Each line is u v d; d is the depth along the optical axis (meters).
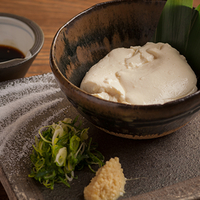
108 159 0.33
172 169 0.32
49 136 0.33
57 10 0.54
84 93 0.29
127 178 0.32
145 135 0.31
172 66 0.34
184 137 0.34
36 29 0.41
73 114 0.36
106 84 0.33
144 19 0.37
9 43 0.44
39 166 0.32
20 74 0.40
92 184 0.31
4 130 0.35
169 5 0.36
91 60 0.37
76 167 0.32
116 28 0.38
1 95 0.38
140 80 0.33
